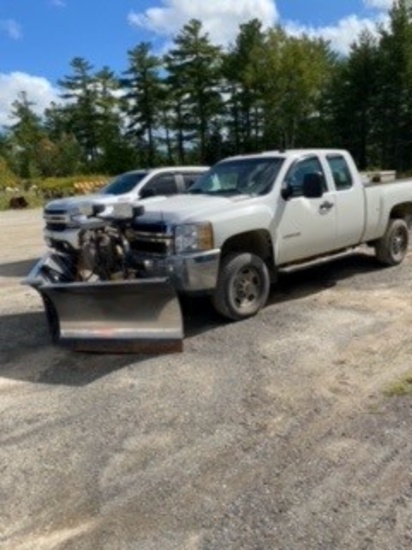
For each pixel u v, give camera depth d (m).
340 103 67.38
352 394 4.68
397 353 5.46
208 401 4.71
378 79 63.81
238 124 75.50
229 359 5.57
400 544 2.97
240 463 3.80
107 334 5.75
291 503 3.36
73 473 3.81
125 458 3.95
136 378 5.27
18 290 9.33
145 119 77.75
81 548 3.12
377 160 66.75
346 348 5.68
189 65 74.94
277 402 4.62
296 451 3.89
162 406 4.68
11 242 16.31
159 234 6.21
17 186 53.50
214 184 7.66
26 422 4.56
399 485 3.46
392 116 63.41
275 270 7.18
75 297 5.73
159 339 5.67
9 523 3.36
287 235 7.12
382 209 8.59
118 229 6.36
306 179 6.96
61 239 9.47
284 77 69.00
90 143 85.38
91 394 5.00
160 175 11.05
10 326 7.25
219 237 6.29
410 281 8.17
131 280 5.59
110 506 3.46
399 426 4.11
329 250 7.88
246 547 3.03
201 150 76.31
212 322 6.75
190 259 6.11
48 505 3.51
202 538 3.12
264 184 7.10
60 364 5.77
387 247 8.92
